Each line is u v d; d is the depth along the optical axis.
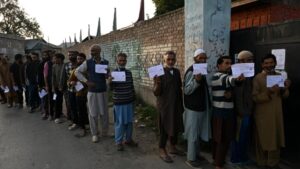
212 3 5.66
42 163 5.68
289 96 4.80
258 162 5.11
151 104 9.98
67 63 8.42
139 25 10.72
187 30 6.34
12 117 9.85
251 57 4.71
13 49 31.41
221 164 5.05
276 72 4.78
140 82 10.95
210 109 5.29
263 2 8.25
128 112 6.26
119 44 13.00
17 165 5.61
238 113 4.89
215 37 5.73
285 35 4.70
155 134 7.36
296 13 8.46
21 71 11.19
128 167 5.39
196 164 5.29
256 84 4.82
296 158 4.78
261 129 4.86
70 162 5.70
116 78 6.05
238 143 5.19
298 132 4.70
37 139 7.23
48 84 9.02
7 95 11.74
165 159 5.58
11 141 7.11
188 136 5.31
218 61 5.02
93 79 6.76
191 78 5.07
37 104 10.84
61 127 8.35
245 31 5.50
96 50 6.77
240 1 8.52
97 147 6.52
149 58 10.03
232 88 4.83
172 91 5.50
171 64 5.57
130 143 6.50
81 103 7.27
